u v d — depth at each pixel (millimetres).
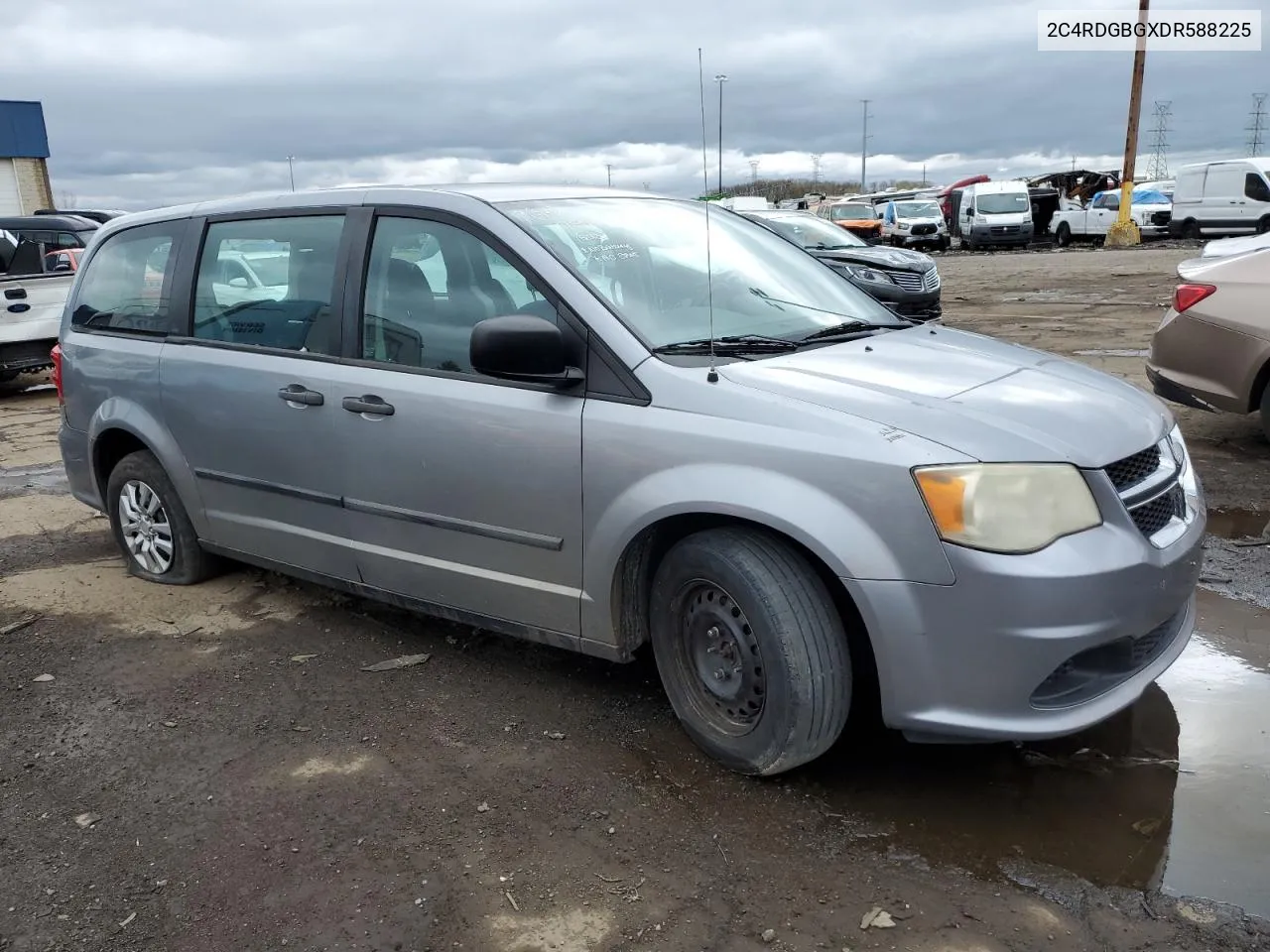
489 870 2703
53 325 10539
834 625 2863
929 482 2654
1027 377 3242
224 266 4316
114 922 2568
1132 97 29641
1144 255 24531
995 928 2416
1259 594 4293
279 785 3150
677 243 3797
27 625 4496
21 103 31891
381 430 3666
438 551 3646
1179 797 2910
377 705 3639
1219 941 2348
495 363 3053
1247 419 7195
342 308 3834
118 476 4887
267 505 4211
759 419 2885
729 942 2408
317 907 2588
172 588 4863
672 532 3238
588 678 3783
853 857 2701
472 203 3564
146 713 3656
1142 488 2883
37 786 3211
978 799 2932
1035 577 2605
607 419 3117
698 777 3094
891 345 3479
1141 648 2914
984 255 30625
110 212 18609
